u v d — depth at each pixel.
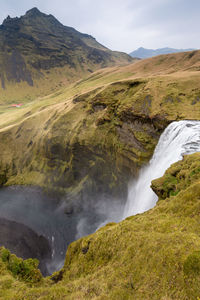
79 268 14.77
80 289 11.19
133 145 56.66
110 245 13.45
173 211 13.41
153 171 41.94
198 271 7.62
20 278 14.95
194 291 7.28
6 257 16.58
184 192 14.12
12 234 57.50
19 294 12.16
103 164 68.69
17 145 98.25
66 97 130.50
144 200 36.56
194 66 93.12
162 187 20.42
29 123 101.25
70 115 85.25
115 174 64.75
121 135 62.53
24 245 53.22
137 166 53.56
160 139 46.75
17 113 143.75
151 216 14.23
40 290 12.13
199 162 18.44
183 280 7.88
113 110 70.00
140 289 8.93
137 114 55.88
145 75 109.38
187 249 9.07
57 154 81.81
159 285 8.48
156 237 11.05
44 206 71.81
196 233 10.32
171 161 31.97
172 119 46.09
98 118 72.44
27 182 85.12
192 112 46.06
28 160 91.88
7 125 119.44
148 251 10.41
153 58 140.50
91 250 14.81
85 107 84.94
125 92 71.69
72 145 74.81
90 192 69.31
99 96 77.50
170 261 8.94
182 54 124.81
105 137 68.25
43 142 85.69
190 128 36.19
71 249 18.45
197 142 30.34
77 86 161.25
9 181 89.88
